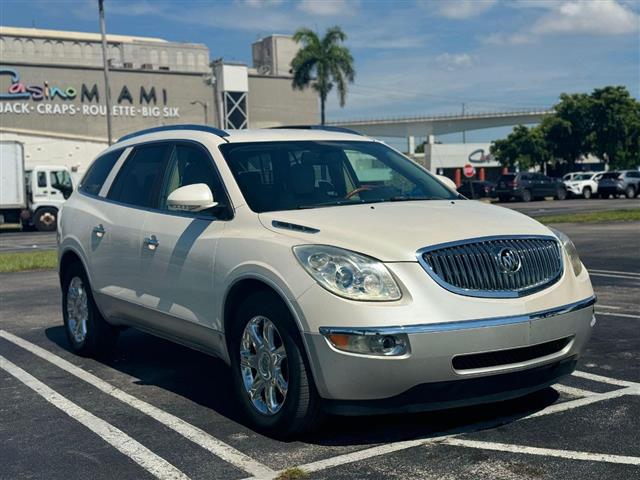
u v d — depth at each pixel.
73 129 65.31
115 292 6.33
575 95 63.03
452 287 4.27
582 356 6.46
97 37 75.38
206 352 5.42
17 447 4.68
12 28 71.00
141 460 4.39
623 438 4.44
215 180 5.43
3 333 8.36
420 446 4.42
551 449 4.30
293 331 4.43
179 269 5.43
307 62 47.06
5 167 31.50
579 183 47.94
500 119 88.38
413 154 95.81
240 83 72.75
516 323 4.28
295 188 5.34
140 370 6.54
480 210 5.13
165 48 74.56
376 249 4.32
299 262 4.41
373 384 4.15
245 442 4.62
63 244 7.22
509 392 4.42
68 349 7.48
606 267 12.48
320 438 4.62
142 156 6.49
